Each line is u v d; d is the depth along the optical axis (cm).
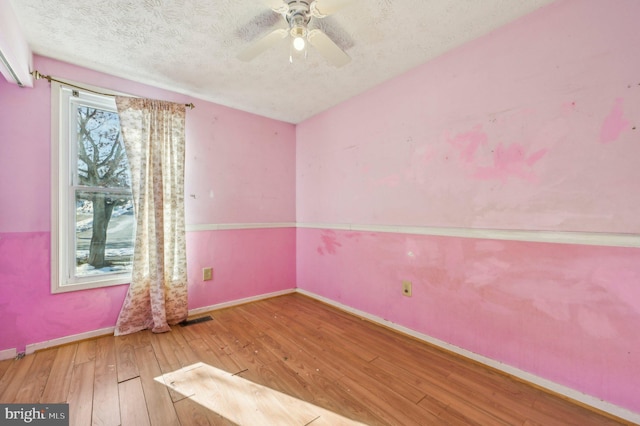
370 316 257
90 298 218
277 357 193
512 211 169
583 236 144
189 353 198
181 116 251
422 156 215
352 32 176
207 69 219
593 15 141
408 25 170
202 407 145
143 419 136
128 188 238
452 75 196
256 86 248
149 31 174
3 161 187
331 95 268
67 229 212
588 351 144
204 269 276
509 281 171
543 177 157
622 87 133
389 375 172
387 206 241
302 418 138
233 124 295
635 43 130
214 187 282
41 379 166
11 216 189
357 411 142
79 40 182
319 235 315
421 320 217
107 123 229
